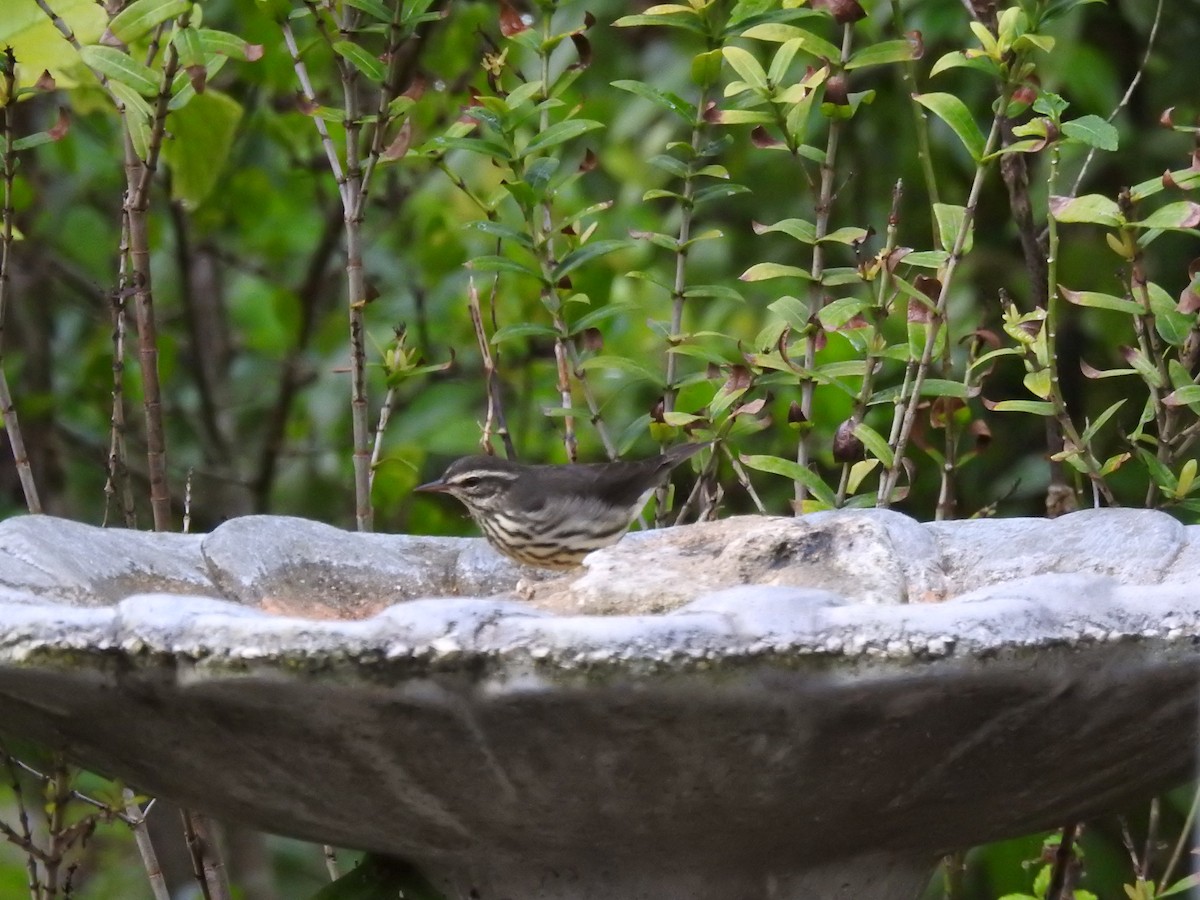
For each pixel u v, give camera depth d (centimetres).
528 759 463
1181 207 648
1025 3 763
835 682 433
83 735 504
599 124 776
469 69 1156
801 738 452
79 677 458
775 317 991
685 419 771
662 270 1212
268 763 487
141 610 450
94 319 1329
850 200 1155
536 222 1027
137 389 1210
